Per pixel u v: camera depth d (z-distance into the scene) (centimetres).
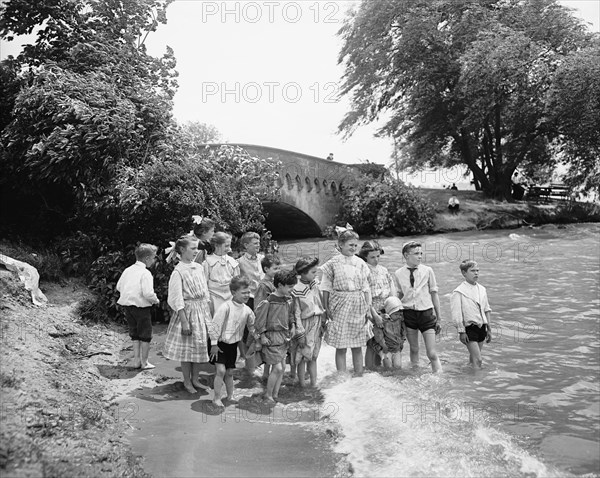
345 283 689
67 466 420
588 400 609
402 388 648
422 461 475
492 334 877
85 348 736
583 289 1193
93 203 1044
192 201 1008
